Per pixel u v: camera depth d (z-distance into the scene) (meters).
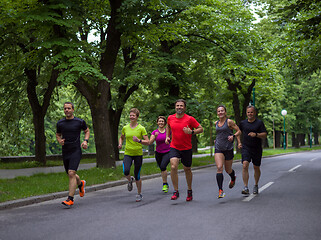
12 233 5.21
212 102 19.39
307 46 17.45
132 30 13.73
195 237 4.85
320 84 31.36
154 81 19.06
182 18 17.69
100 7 16.09
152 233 5.07
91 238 4.88
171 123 7.75
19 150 26.19
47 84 20.86
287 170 15.57
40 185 9.88
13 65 17.16
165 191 9.04
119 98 22.08
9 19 12.28
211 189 9.55
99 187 10.20
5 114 21.50
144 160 23.97
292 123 48.91
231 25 19.78
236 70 19.30
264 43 23.30
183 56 20.09
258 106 38.66
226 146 7.84
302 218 5.96
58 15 12.29
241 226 5.43
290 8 11.41
